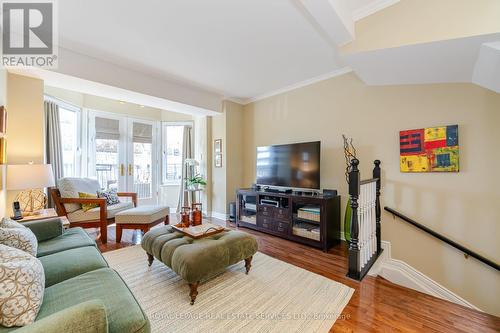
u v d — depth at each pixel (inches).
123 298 44.3
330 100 133.6
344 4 72.1
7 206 102.4
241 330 58.6
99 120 180.5
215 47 103.2
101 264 60.4
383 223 111.5
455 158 91.4
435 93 97.5
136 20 83.9
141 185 202.2
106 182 183.5
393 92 109.3
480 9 58.4
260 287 79.0
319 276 87.4
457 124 91.7
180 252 71.0
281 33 91.6
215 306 68.1
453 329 62.1
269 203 140.6
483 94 86.6
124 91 128.4
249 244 85.7
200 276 67.9
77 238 78.9
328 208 114.4
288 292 76.2
